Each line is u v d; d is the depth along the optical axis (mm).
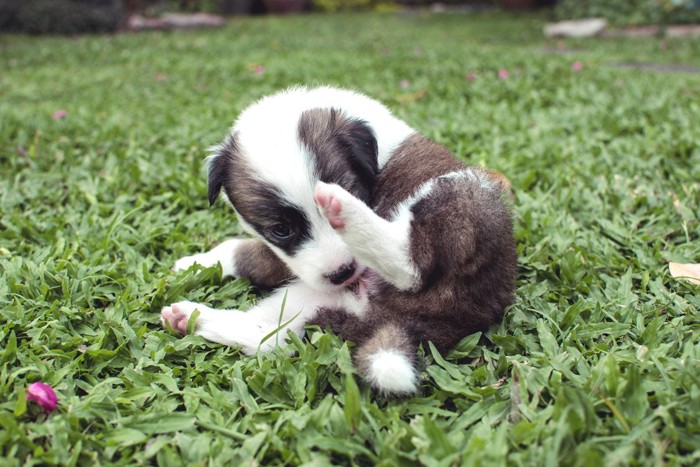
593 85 1347
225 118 1161
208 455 458
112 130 1096
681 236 722
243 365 535
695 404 459
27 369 524
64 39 2668
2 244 725
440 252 520
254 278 647
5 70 1919
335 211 510
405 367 473
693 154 913
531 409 472
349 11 4430
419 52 2021
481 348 547
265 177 562
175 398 513
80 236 739
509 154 951
